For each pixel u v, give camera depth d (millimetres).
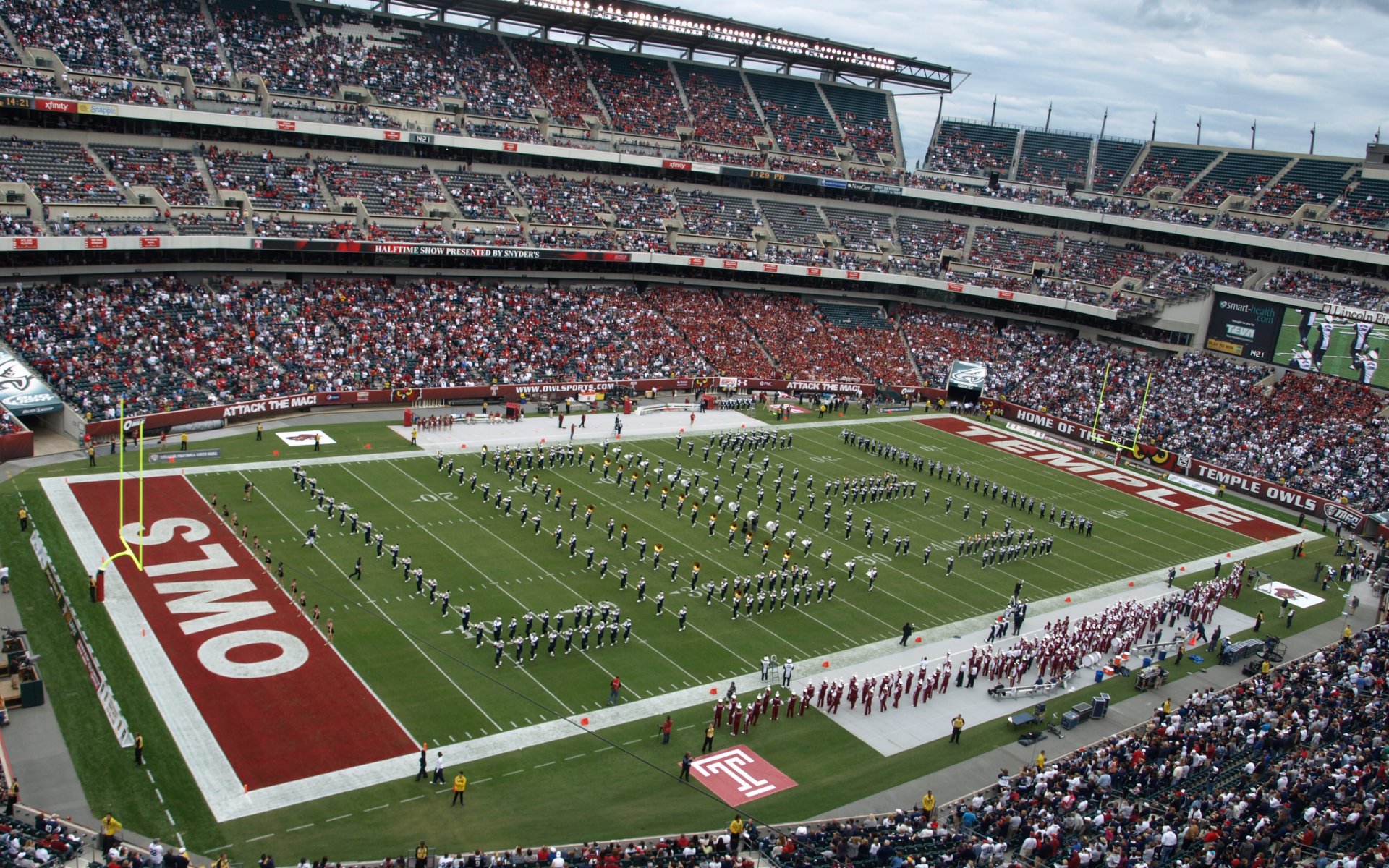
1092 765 34312
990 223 108875
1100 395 88750
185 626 39125
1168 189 105375
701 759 34406
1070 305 96438
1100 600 52250
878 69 112938
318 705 34875
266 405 67250
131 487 52719
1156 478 77938
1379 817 30156
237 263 75250
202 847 27375
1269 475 75500
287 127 78312
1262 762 35125
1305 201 96062
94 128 72375
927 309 105438
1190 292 91812
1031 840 28797
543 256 86312
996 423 90625
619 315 90562
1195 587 51719
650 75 106312
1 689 33312
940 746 37125
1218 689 43844
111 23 75875
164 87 75438
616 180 97750
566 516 55188
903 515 62281
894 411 91188
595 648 41094
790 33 104375
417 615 42062
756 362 92375
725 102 108688
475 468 61781
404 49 91375
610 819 30484
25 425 57656
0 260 63531
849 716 38594
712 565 50844
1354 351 82062
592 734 35094
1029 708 40719
